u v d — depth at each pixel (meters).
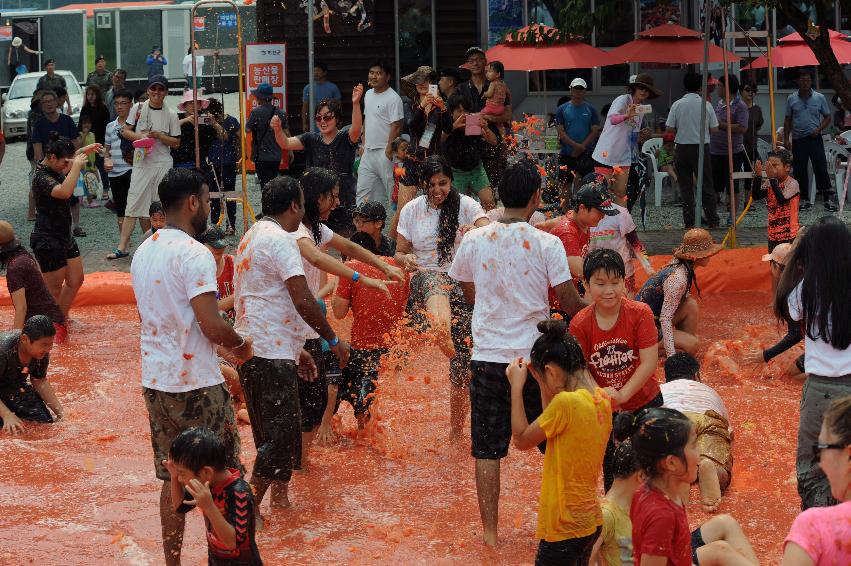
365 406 9.59
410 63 24.55
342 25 24.25
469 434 9.79
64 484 8.63
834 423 4.34
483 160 14.99
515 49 21.69
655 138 22.38
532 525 7.85
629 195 19.06
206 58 19.66
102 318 14.63
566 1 25.45
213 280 6.82
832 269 6.44
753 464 8.93
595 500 6.26
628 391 7.08
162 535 7.23
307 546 7.48
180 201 6.95
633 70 26.25
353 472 8.93
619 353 7.22
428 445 9.55
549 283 7.56
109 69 46.41
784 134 21.38
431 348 12.41
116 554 7.36
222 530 6.02
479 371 7.46
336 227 14.55
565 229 9.54
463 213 9.50
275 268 7.62
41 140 20.84
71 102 35.06
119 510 8.12
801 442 6.65
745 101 21.67
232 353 7.23
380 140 17.58
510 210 7.66
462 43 24.55
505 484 8.62
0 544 7.48
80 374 11.83
